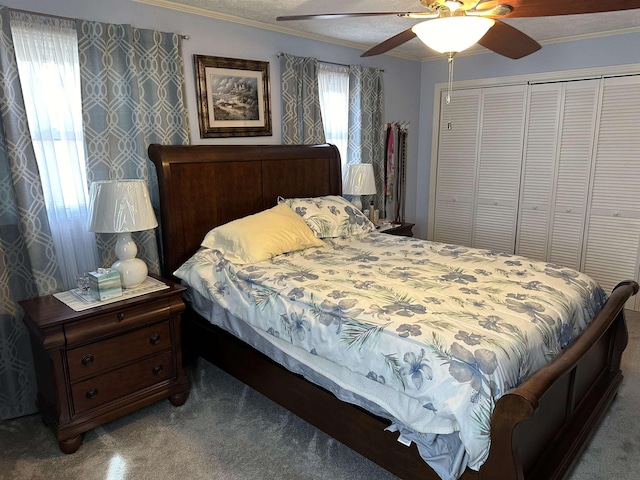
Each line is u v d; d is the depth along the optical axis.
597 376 2.38
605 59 3.71
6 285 2.34
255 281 2.40
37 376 2.34
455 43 1.85
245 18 3.15
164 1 2.75
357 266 2.61
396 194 4.72
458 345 1.63
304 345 2.04
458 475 1.56
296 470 2.02
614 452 2.13
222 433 2.29
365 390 1.84
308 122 3.68
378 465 1.95
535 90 4.12
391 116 4.54
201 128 3.07
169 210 2.78
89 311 2.11
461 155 4.71
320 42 3.73
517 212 4.43
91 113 2.51
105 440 2.24
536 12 1.76
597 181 3.94
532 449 1.66
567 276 2.44
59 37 2.38
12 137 2.21
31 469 2.04
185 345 3.05
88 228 2.31
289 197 3.51
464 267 2.59
